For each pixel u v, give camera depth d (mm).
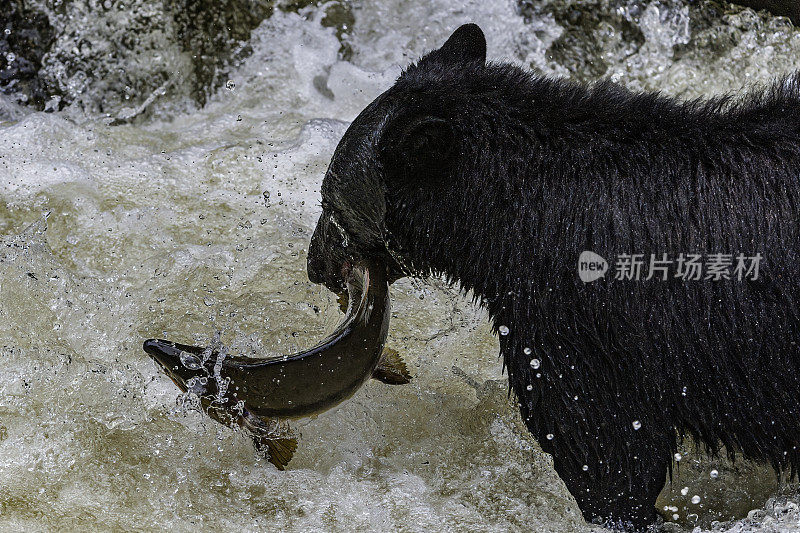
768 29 13641
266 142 12703
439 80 7785
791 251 7016
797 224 7004
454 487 8289
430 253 7836
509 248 7414
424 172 7391
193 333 9688
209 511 7742
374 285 7707
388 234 7879
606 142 7316
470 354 9742
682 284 7117
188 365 7051
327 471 8305
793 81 7859
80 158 12406
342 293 8695
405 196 7574
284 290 10422
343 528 7652
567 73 13641
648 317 7164
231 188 12062
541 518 7941
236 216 11562
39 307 9766
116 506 7715
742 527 7906
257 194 11953
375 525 7707
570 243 7234
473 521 7840
